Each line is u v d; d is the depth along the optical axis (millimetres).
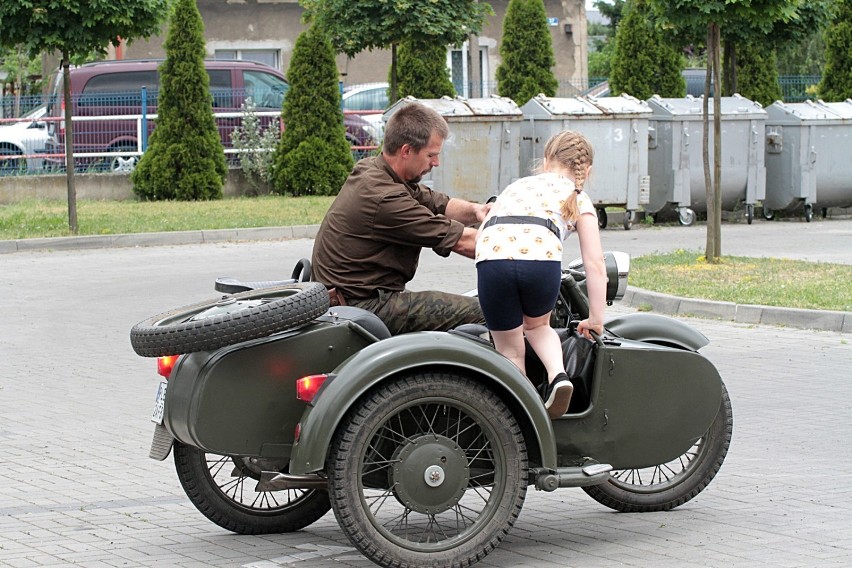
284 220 25531
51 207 28000
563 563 6648
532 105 25734
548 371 6719
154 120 31422
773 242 23031
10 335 14617
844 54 31953
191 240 23859
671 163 26188
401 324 6957
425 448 6375
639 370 7020
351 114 34656
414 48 29344
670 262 19047
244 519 7297
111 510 7910
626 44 33531
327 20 28719
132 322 15352
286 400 6500
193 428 6426
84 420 10562
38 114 32312
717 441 7641
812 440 9453
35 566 6695
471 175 25328
